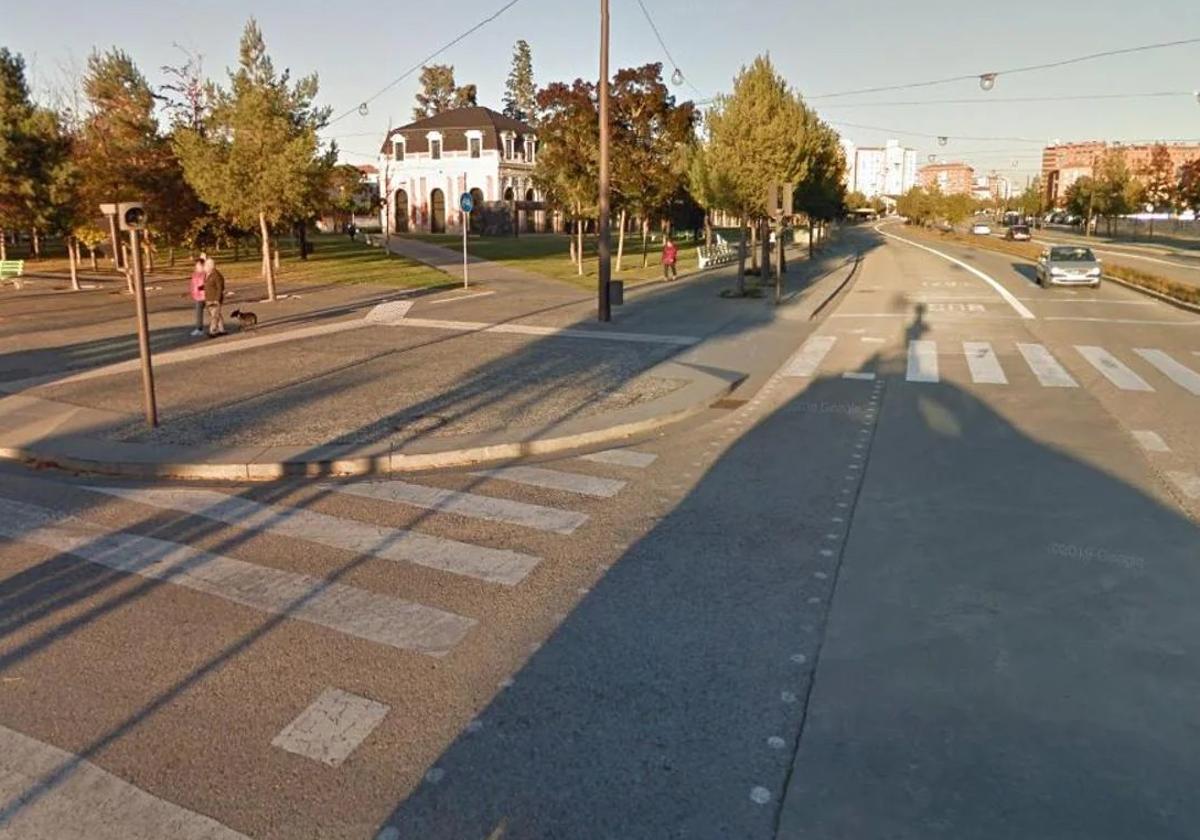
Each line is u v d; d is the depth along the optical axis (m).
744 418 9.61
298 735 3.56
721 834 2.96
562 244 53.59
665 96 27.75
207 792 3.20
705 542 5.74
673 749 3.44
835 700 3.78
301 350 14.19
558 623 4.56
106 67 31.36
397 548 5.70
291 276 31.58
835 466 7.55
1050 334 15.88
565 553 5.58
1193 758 3.32
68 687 3.96
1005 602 4.73
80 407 9.94
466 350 14.12
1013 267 35.47
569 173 28.52
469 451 7.98
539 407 9.73
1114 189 74.69
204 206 30.34
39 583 5.16
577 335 15.91
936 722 3.60
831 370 12.52
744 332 16.34
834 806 3.09
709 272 31.78
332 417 9.28
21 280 30.42
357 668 4.11
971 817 3.02
